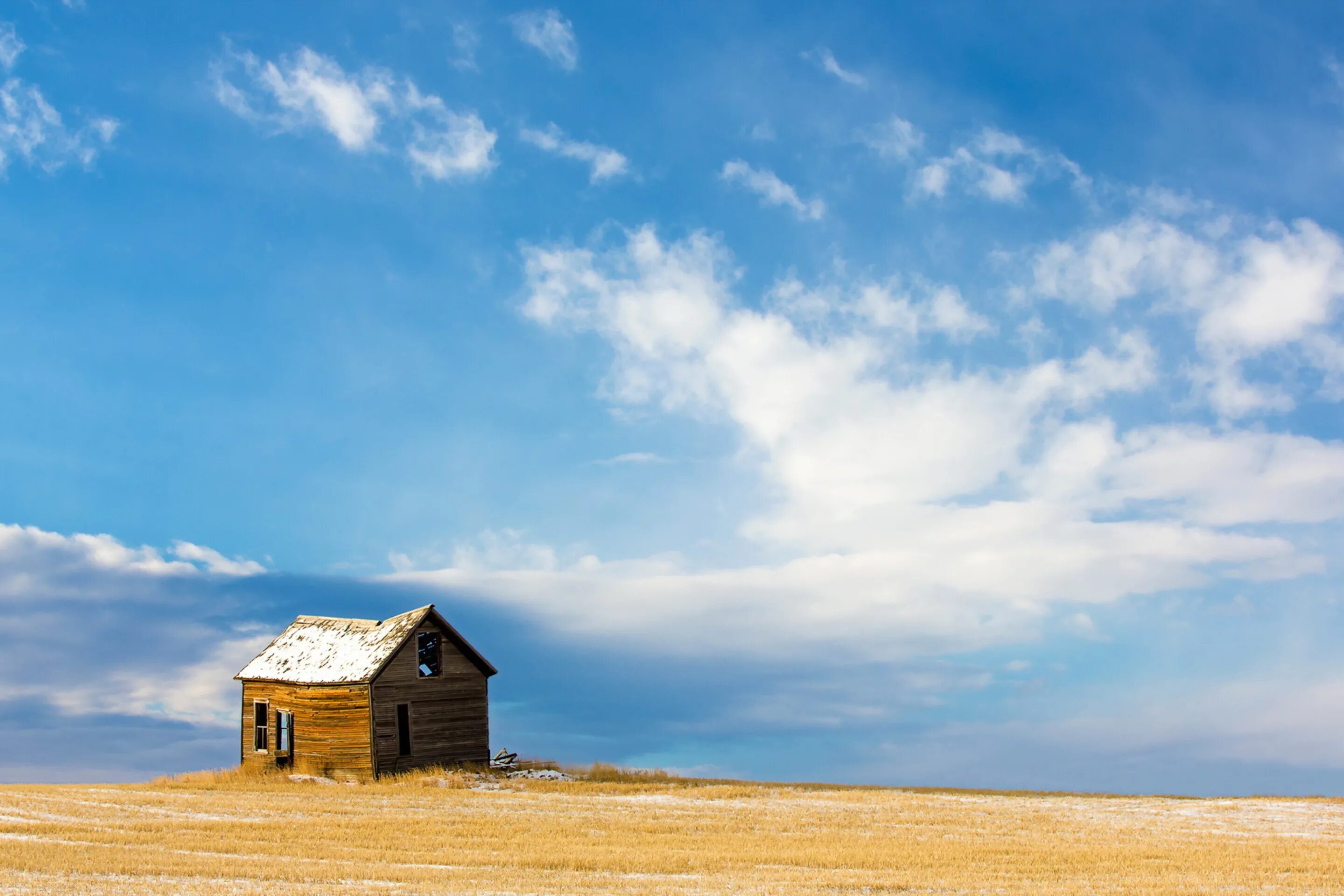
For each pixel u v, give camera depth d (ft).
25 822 104.47
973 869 87.20
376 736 162.09
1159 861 91.09
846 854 94.02
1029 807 135.33
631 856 91.97
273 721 174.91
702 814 124.06
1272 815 129.29
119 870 79.41
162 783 156.87
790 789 160.04
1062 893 75.77
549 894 72.79
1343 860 91.71
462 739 172.65
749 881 81.00
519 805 131.64
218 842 95.14
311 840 98.12
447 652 173.58
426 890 73.87
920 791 161.79
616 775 173.06
